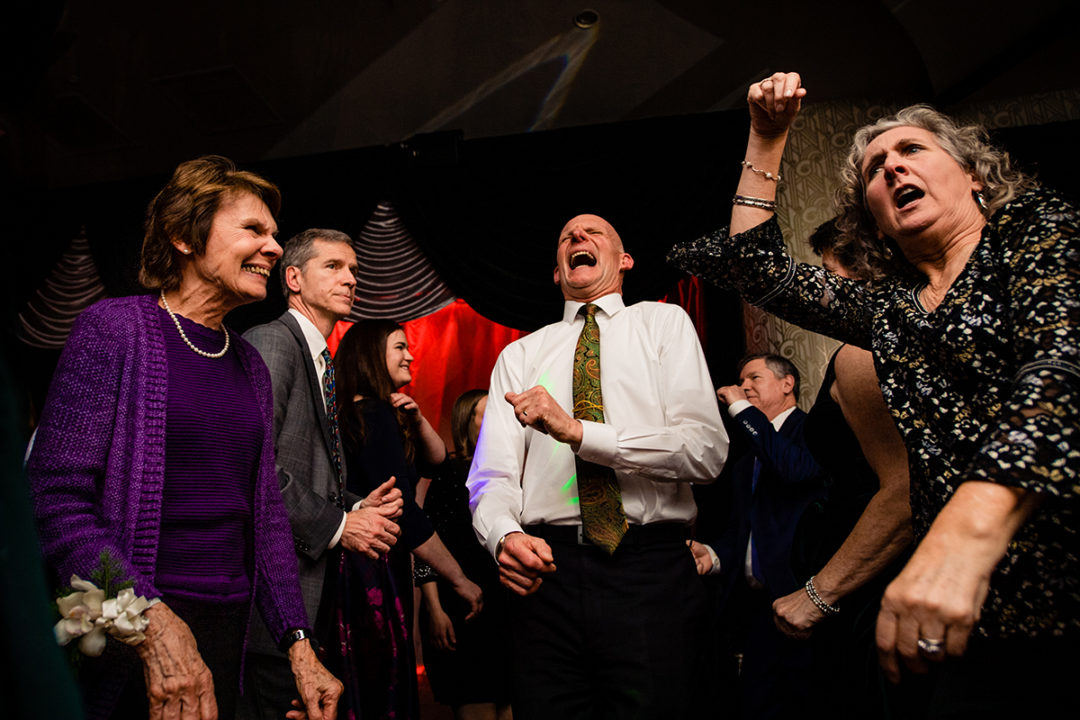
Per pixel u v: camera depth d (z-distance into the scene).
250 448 1.32
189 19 4.12
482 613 2.46
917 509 0.99
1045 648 0.81
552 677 1.51
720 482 3.71
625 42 4.30
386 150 5.09
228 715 1.21
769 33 4.18
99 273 5.18
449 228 4.90
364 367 2.24
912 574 0.71
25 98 0.77
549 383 1.79
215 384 1.29
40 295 5.10
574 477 1.62
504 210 4.88
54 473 1.09
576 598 1.52
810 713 1.66
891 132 1.12
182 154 5.18
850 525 1.68
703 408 1.65
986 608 0.84
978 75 4.16
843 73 4.43
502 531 1.55
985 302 0.91
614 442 1.52
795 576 1.91
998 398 0.89
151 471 1.15
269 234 1.39
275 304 4.90
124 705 1.06
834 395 1.52
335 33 4.23
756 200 1.27
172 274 1.34
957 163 1.07
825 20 4.08
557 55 4.39
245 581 1.27
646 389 1.68
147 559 1.11
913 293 1.07
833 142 4.52
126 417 1.16
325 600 1.67
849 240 1.27
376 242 5.12
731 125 4.73
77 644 0.99
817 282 1.22
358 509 1.71
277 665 1.51
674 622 1.51
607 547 1.51
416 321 6.05
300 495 1.60
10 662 0.43
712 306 4.61
